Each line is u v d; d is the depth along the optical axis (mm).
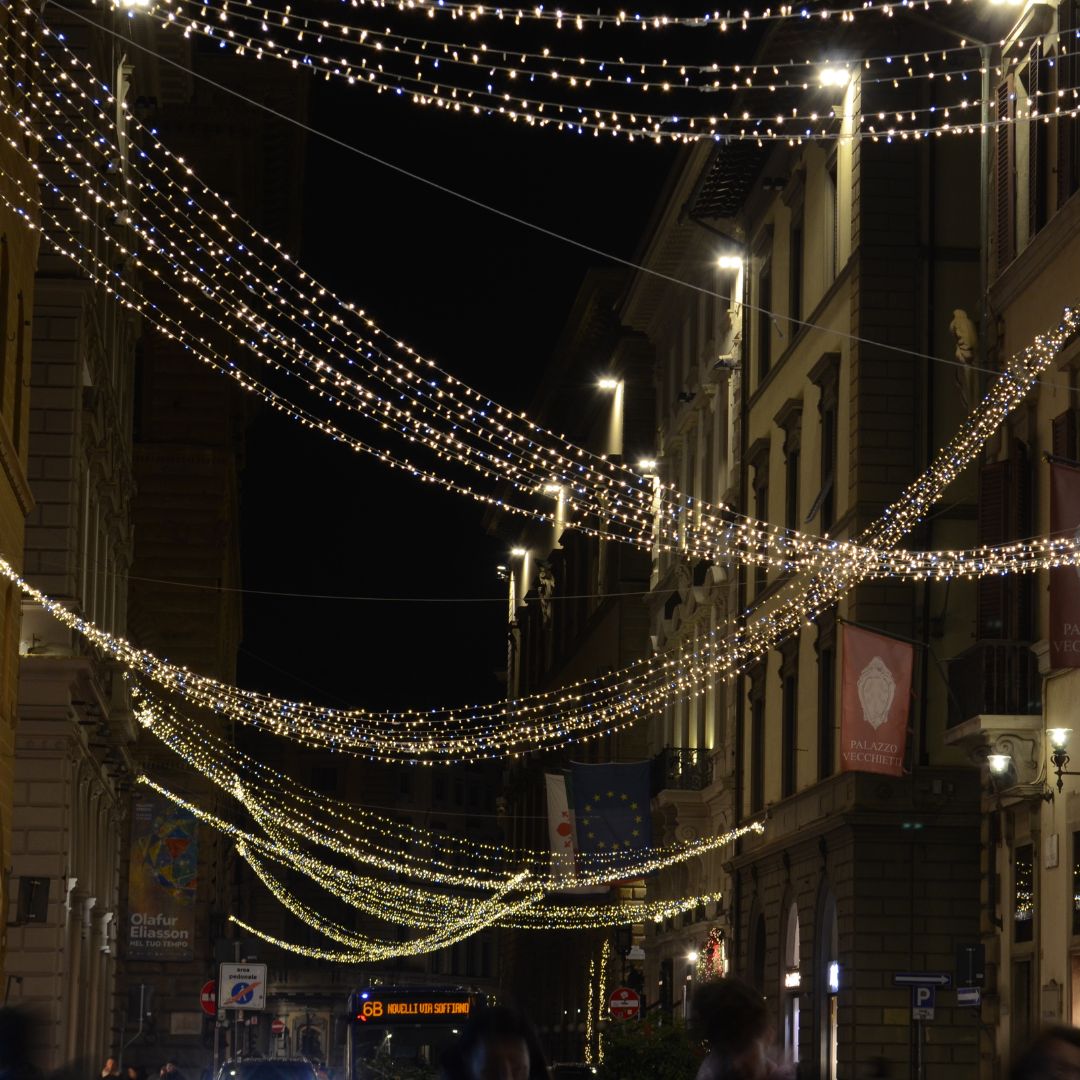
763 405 48156
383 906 134500
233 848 90188
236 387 75750
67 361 38469
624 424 73750
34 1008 9383
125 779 52062
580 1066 38219
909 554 33312
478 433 32031
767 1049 8234
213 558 69812
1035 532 31109
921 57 38219
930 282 38406
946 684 35344
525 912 80625
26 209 31531
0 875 30953
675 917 59531
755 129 45688
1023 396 31453
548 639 93375
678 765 55281
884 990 36875
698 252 57219
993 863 32969
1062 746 28406
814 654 42000
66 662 37031
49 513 38062
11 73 29453
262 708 48125
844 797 38438
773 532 44219
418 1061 35719
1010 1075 7336
